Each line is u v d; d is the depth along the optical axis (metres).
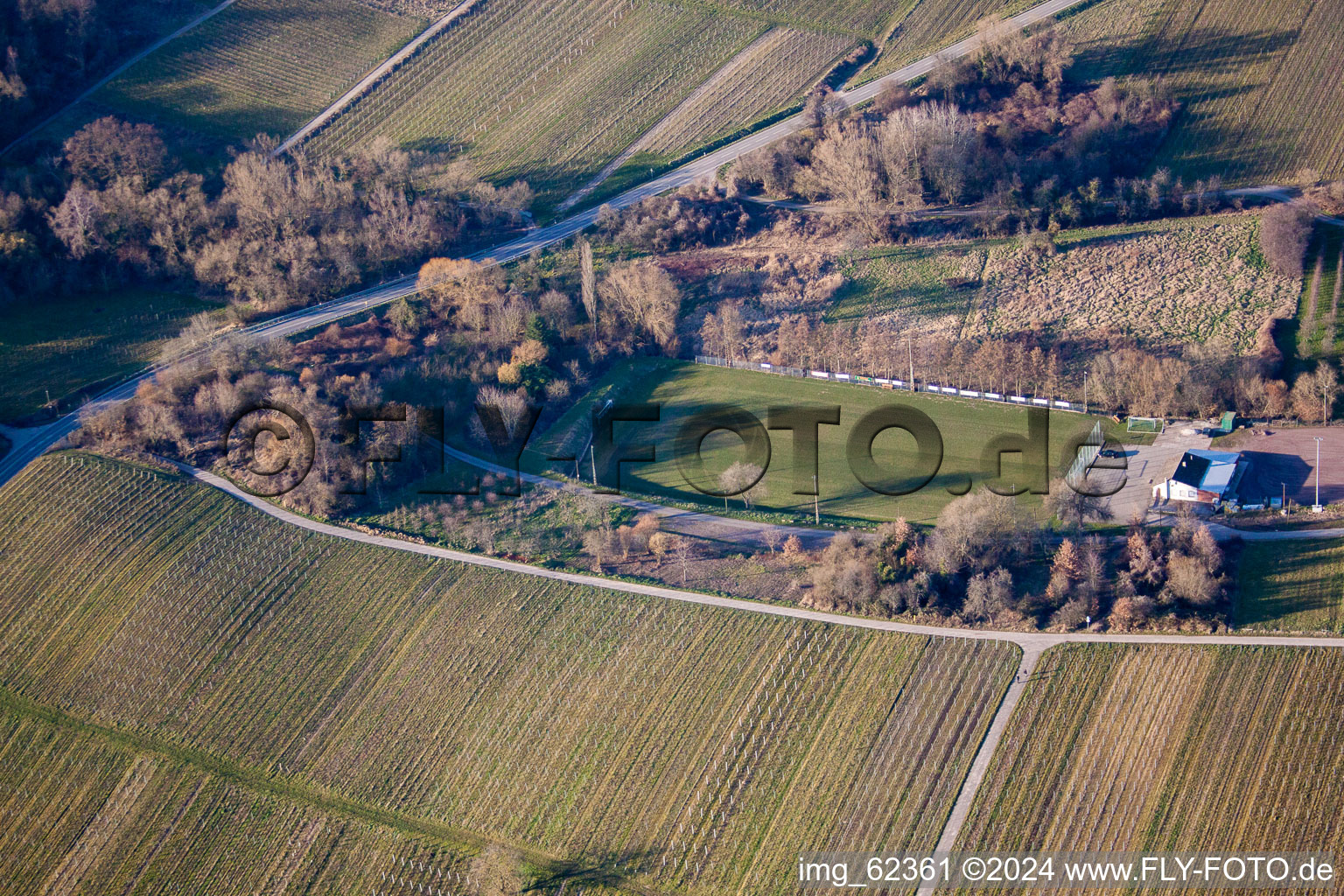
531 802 126.56
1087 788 123.12
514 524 157.38
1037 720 128.50
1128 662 132.50
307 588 149.50
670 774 127.56
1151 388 166.38
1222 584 139.25
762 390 178.75
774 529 153.12
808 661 136.25
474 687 137.62
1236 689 129.12
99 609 148.00
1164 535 146.25
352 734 134.38
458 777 129.50
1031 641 135.75
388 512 160.12
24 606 149.00
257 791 129.50
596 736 131.62
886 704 131.38
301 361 180.12
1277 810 119.81
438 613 145.62
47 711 138.25
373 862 122.38
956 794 123.56
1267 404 164.75
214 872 123.25
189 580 150.62
